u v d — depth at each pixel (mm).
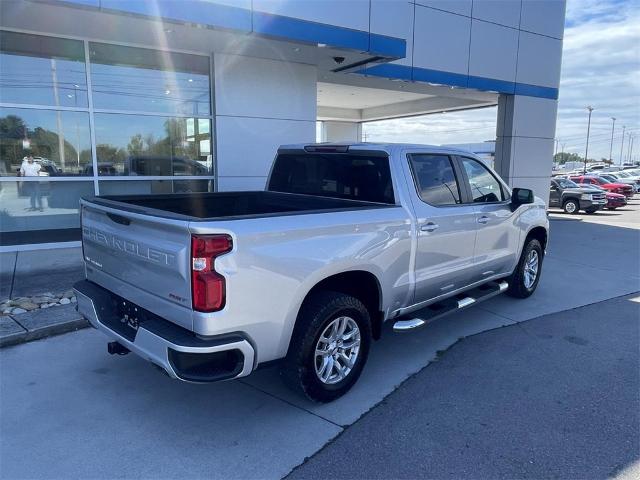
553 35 15500
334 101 21750
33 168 8383
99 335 5008
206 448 3166
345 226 3609
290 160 5309
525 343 5059
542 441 3283
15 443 3182
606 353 4824
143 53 8781
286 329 3258
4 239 8258
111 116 8766
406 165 4414
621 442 3289
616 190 26922
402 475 2920
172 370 2936
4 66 7938
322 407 3701
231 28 7461
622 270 8875
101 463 2996
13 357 4465
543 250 6902
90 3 6430
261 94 9656
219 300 2861
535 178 16234
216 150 9430
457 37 13062
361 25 10648
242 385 4039
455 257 4863
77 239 8562
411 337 5195
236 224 2939
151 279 3186
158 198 4668
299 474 2922
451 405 3750
